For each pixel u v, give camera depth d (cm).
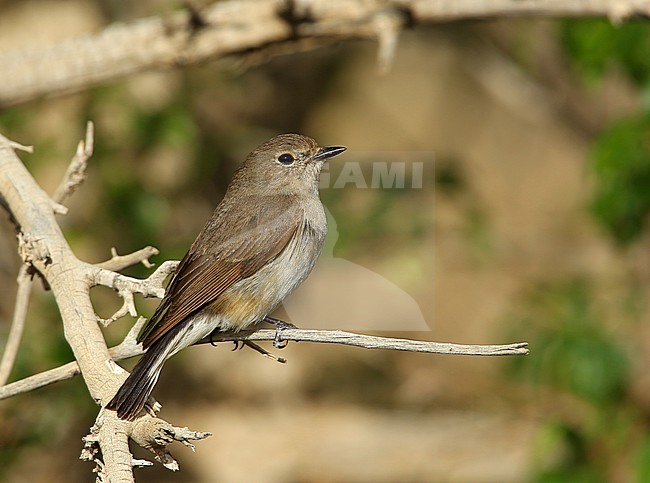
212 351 1667
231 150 1559
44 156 1330
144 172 1414
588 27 1203
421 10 1020
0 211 1351
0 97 1048
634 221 1229
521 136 1867
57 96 1073
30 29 1543
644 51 1197
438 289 1606
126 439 588
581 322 1309
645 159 1194
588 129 1655
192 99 1456
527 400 1589
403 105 1833
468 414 1609
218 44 1048
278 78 1733
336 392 1669
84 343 647
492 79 1806
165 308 782
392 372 1695
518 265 1688
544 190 1825
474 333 1608
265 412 1620
